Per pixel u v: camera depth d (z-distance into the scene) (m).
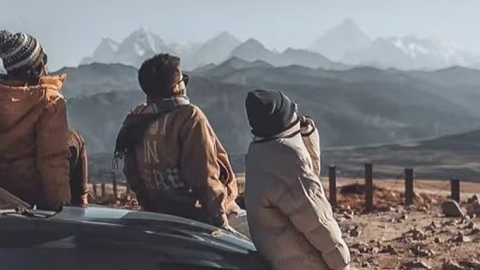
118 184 28.91
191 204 5.03
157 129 5.03
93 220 4.06
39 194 4.66
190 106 5.06
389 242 11.58
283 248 4.11
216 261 3.94
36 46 4.75
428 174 90.25
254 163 4.22
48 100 4.63
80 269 3.68
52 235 3.80
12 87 4.60
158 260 3.80
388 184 30.67
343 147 188.62
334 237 4.10
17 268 3.63
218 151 5.23
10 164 4.62
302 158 4.18
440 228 12.91
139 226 4.05
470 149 153.38
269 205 4.16
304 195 4.11
